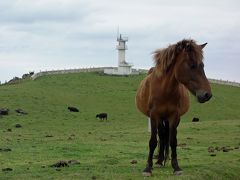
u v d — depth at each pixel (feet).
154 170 53.47
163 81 47.70
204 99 45.34
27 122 153.69
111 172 53.36
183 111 52.65
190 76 46.01
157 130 53.62
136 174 51.34
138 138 106.11
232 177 56.34
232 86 307.37
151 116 49.19
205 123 143.02
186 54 46.29
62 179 49.55
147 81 50.96
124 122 172.96
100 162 61.93
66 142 94.38
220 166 58.13
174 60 47.11
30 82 260.21
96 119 177.47
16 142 94.17
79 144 88.53
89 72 315.37
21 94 206.59
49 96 214.28
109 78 293.23
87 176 50.83
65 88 249.96
